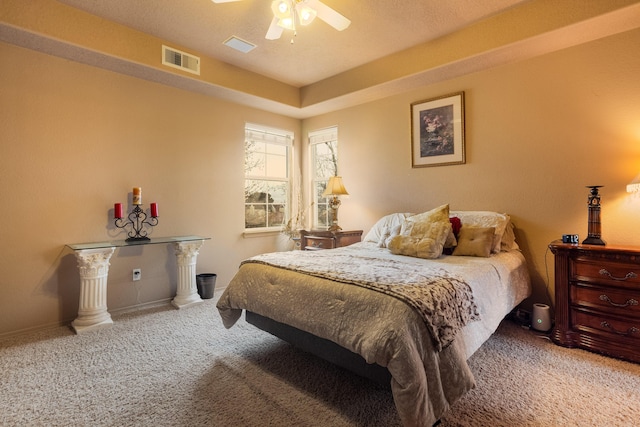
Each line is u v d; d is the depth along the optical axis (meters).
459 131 3.32
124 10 2.59
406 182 3.77
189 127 3.67
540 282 2.88
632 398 1.71
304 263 2.26
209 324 2.87
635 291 2.09
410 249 2.62
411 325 1.44
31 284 2.69
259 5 2.52
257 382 1.92
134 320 2.96
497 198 3.11
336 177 4.04
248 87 3.76
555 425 1.51
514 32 2.60
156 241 3.09
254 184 4.46
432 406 1.39
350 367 1.75
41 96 2.72
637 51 2.42
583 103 2.65
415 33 2.95
